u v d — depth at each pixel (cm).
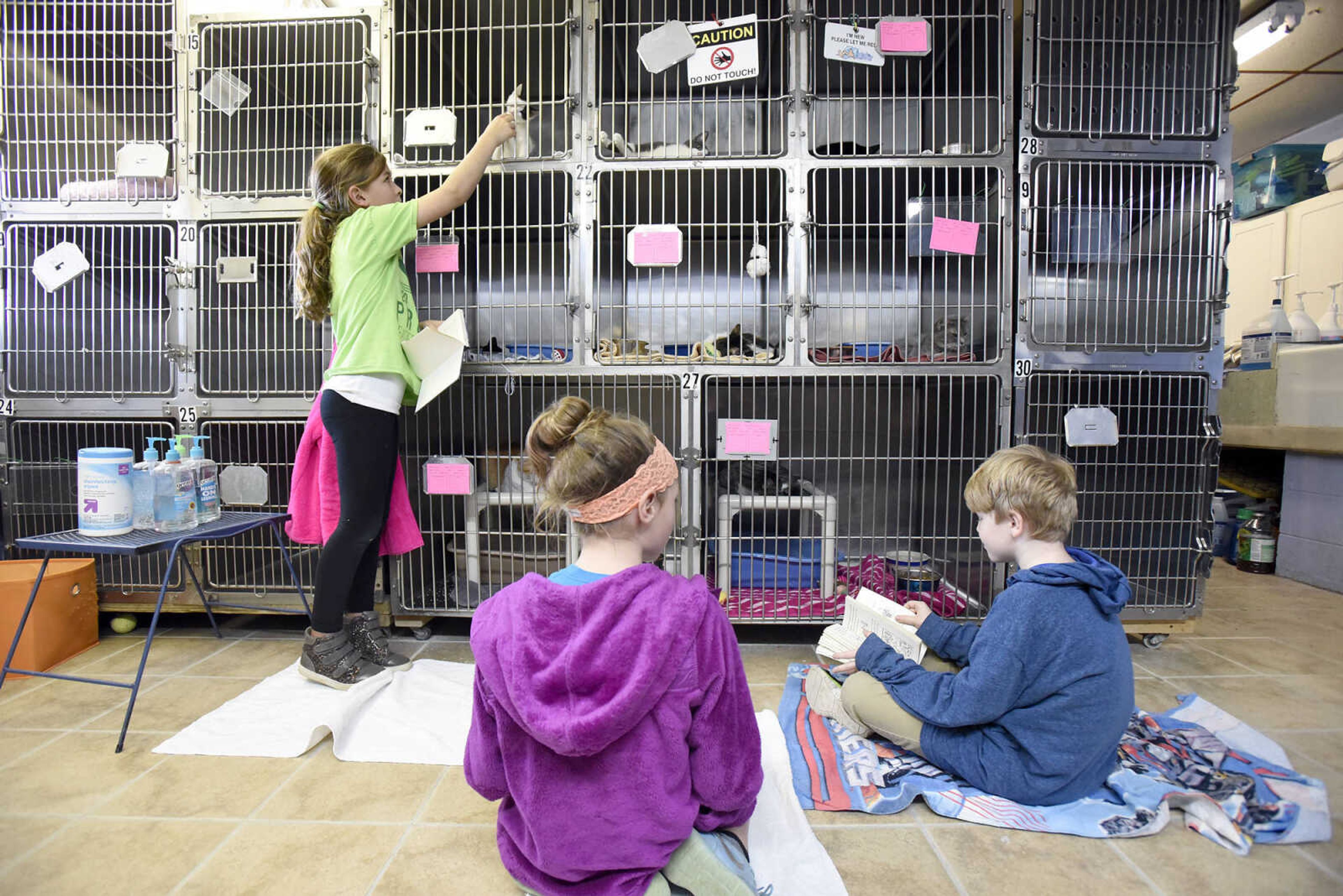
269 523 186
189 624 229
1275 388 290
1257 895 100
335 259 173
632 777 86
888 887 102
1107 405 209
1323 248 325
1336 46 291
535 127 206
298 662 192
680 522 202
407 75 210
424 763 138
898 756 138
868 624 157
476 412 233
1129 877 104
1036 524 120
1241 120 370
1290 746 146
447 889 102
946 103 205
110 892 100
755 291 255
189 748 142
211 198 210
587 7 200
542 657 84
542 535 213
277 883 103
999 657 116
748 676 184
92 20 221
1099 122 203
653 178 208
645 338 258
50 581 188
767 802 121
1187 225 204
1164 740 141
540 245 204
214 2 226
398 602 211
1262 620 232
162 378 224
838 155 207
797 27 196
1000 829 117
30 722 156
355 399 169
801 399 248
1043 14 197
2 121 212
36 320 219
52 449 224
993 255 205
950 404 216
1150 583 211
